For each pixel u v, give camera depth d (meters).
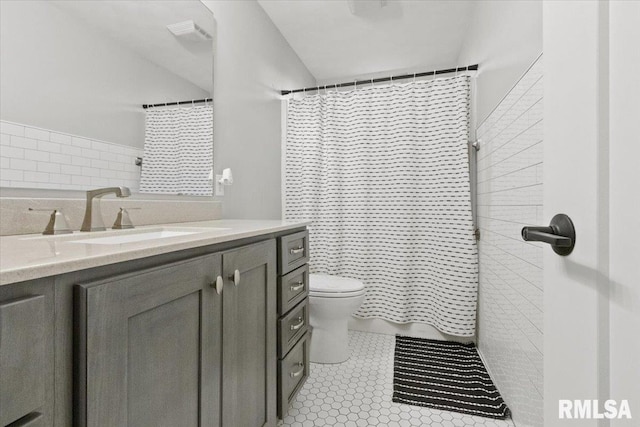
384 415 1.51
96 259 0.56
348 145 2.51
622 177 0.40
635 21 0.38
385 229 2.44
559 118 0.55
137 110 1.37
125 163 1.32
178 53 1.56
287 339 1.36
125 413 0.61
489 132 1.87
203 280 0.84
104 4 1.23
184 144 1.59
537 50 1.15
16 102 0.97
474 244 2.18
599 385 0.44
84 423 0.54
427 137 2.33
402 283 2.39
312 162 2.55
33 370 0.47
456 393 1.68
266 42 2.40
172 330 0.74
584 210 0.47
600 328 0.44
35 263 0.48
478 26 2.15
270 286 1.22
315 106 2.56
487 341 1.95
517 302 1.40
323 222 2.53
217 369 0.89
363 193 2.46
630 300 0.39
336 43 2.79
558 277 0.55
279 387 1.31
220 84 1.86
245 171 2.12
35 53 1.02
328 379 1.83
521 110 1.32
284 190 2.62
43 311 0.49
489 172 1.88
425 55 3.01
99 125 1.21
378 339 2.38
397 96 2.39
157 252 0.69
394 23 2.48
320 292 1.98
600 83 0.44
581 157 0.48
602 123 0.44
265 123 2.38
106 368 0.57
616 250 0.41
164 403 0.71
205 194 1.73
